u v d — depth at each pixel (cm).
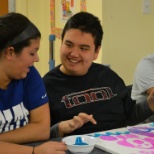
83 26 167
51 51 310
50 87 173
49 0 436
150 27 292
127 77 289
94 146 124
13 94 137
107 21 273
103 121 177
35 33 128
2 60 128
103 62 276
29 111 145
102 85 185
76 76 178
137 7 283
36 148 116
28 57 127
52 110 169
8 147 116
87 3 343
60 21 407
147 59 240
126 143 126
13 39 123
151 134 142
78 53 169
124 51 283
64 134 155
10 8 456
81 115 145
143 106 189
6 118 134
